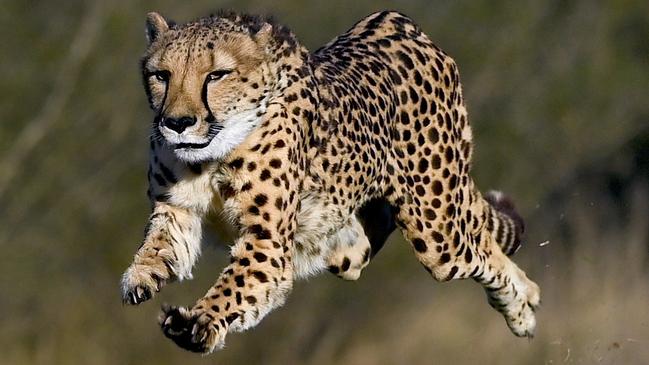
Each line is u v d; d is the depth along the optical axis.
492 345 13.97
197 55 5.74
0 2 17.25
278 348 15.97
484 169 18.52
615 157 18.56
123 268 16.72
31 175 16.97
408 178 6.87
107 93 17.03
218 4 17.00
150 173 6.15
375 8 17.86
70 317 15.75
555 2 19.59
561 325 12.35
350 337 16.27
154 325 15.48
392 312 16.62
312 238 6.48
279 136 5.94
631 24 19.70
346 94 6.43
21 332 15.77
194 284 15.63
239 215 5.96
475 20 18.92
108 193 17.11
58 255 16.70
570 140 18.73
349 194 6.50
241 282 5.80
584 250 14.41
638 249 14.35
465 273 7.17
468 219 7.16
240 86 5.80
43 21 17.25
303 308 16.39
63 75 17.03
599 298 12.78
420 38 7.02
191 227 6.15
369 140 6.56
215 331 5.51
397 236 17.34
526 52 19.08
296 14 17.50
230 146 5.85
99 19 17.03
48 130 17.00
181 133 5.69
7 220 16.73
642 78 19.45
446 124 6.97
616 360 10.58
